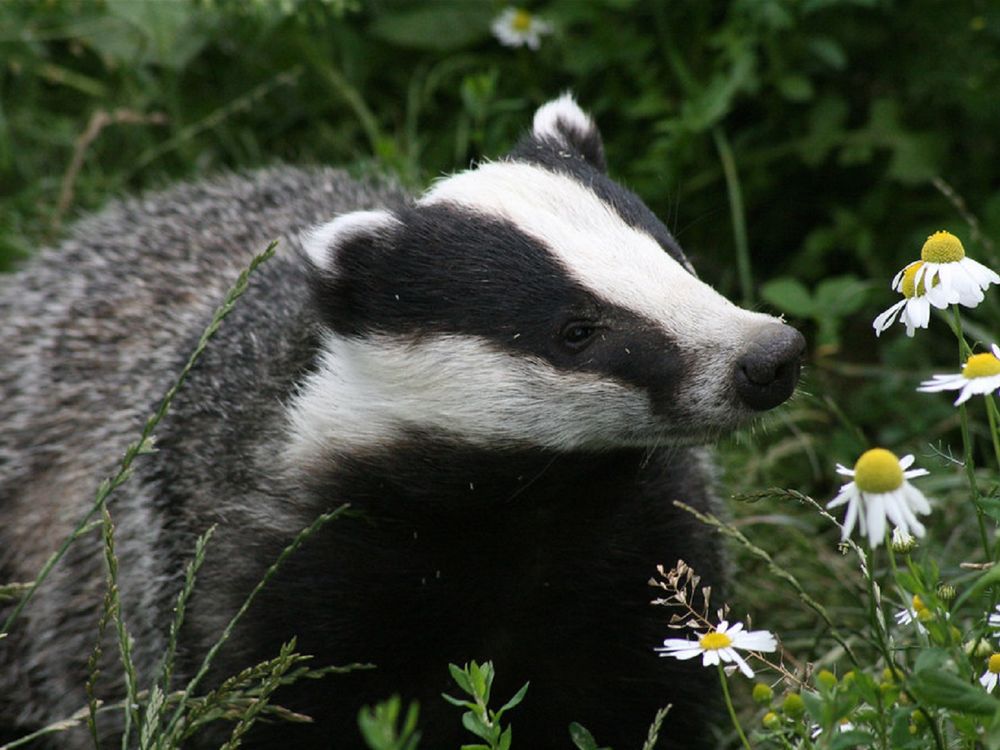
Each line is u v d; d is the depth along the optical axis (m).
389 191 11.91
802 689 7.09
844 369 13.69
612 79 15.04
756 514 12.06
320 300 8.58
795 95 14.31
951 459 7.66
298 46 15.48
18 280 12.16
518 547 8.83
